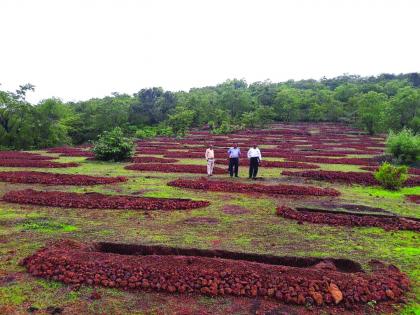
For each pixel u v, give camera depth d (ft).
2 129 160.86
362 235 36.60
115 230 36.17
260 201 50.03
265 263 29.19
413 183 68.74
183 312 21.72
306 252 30.99
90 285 24.73
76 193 51.65
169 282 24.59
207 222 39.55
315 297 23.13
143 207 45.11
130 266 26.07
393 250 32.32
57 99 205.98
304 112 293.84
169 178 68.23
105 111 215.92
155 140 175.94
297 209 45.98
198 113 249.55
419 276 26.91
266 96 323.78
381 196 56.75
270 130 223.51
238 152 70.69
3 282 25.08
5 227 36.60
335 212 44.91
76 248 30.01
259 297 23.70
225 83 442.50
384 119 164.45
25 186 58.49
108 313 21.62
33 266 26.68
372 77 486.38
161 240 33.06
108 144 95.96
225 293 23.97
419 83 438.40
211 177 70.85
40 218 39.99
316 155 117.50
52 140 171.12
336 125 259.60
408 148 101.45
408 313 22.26
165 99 265.13
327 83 480.64
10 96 163.73
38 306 22.16
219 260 26.81
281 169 84.02
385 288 24.20
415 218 43.01
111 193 53.36
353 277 24.98
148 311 21.90
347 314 22.11
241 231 36.55
